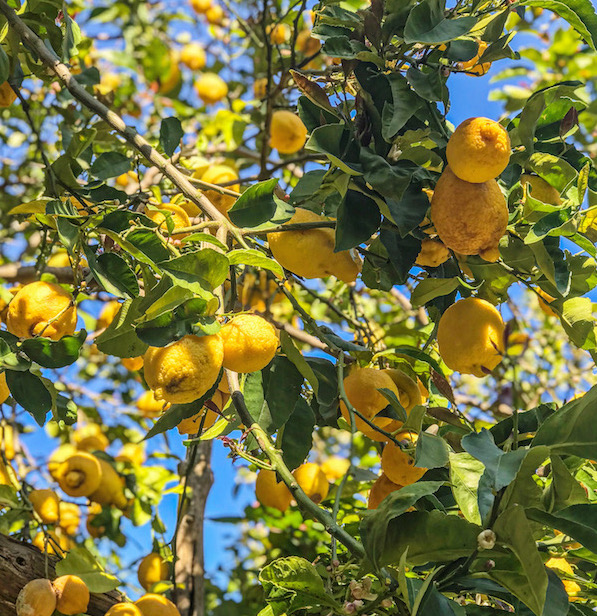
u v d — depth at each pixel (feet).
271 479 3.90
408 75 3.19
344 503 4.40
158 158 3.32
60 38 4.10
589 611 2.99
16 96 4.27
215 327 2.66
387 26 3.23
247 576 5.22
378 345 4.91
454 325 3.13
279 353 3.34
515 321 5.20
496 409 4.77
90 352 6.79
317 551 4.54
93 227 3.05
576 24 3.08
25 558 3.65
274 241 3.20
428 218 3.21
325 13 3.32
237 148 5.83
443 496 3.27
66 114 5.11
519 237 3.12
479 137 2.77
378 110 3.17
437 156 3.17
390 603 2.67
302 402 3.39
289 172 6.17
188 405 3.14
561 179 3.20
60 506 4.78
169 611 3.46
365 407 3.15
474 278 3.43
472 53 3.29
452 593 2.78
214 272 2.68
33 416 3.22
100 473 4.59
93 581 3.64
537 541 2.97
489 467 2.57
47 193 3.60
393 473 3.11
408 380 3.35
